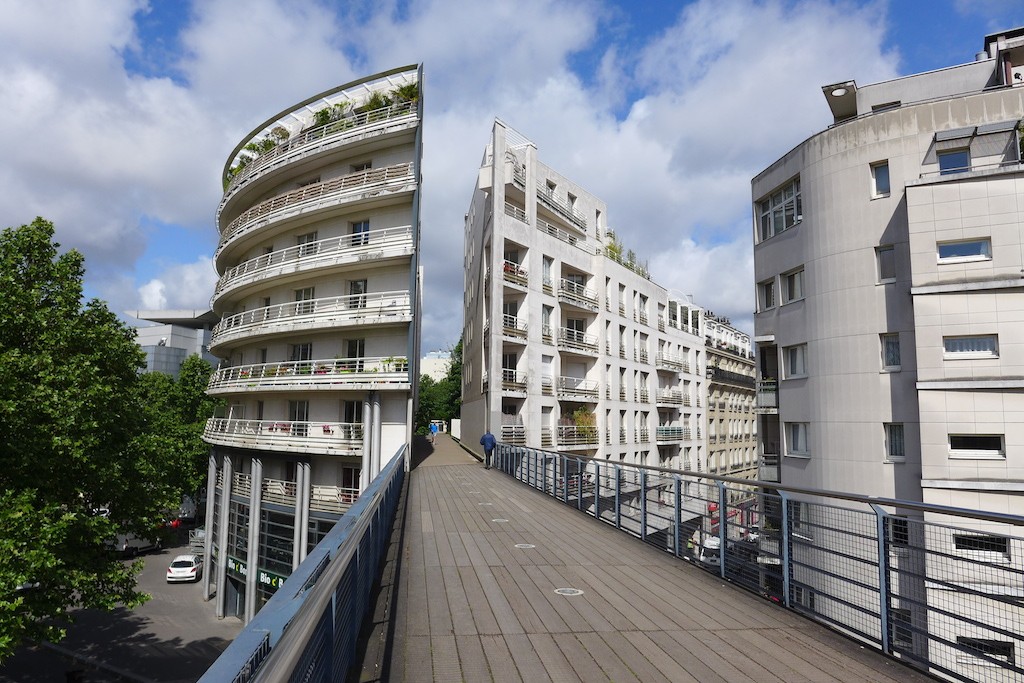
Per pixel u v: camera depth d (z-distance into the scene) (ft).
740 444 197.26
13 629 37.22
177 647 66.49
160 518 57.00
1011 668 12.94
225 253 97.60
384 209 78.33
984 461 49.52
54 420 44.11
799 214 67.10
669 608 19.16
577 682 13.15
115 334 54.34
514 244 93.97
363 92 86.38
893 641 15.48
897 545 15.80
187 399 139.64
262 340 87.10
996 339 50.26
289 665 5.05
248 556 76.89
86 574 44.32
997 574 14.25
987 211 50.93
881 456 56.59
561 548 28.37
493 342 87.61
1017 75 68.49
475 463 85.40
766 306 72.43
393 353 76.64
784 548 19.65
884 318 57.31
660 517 28.89
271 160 87.56
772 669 14.23
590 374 111.55
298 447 74.59
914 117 57.47
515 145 100.32
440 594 20.15
